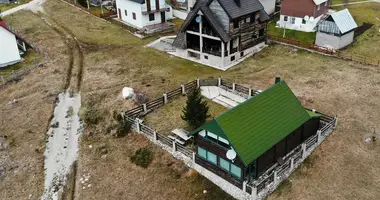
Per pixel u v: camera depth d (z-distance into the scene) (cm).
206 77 3925
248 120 2336
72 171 2778
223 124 2219
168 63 4369
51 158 2920
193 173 2545
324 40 4669
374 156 2639
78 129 3244
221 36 3978
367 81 3709
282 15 5491
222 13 4016
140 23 5650
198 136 2448
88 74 4181
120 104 3400
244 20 4244
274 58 4391
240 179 2288
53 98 3728
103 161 2812
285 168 2423
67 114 3459
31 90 3925
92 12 6500
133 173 2653
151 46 4947
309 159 2630
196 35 4322
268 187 2314
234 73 4031
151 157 2738
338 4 6662
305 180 2448
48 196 2580
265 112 2448
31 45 5094
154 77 3972
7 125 3378
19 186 2684
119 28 5766
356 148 2723
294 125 2550
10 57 4578
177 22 6009
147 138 2902
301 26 5362
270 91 2562
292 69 4056
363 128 2952
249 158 2205
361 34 5131
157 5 5684
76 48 4956
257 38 4584
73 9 6844
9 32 4459
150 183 2552
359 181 2420
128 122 3048
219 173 2409
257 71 4059
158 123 3092
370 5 6519
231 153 2208
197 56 4512
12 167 2859
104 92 3709
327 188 2375
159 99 3334
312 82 3731
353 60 4225
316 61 4238
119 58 4553
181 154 2645
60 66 4434
